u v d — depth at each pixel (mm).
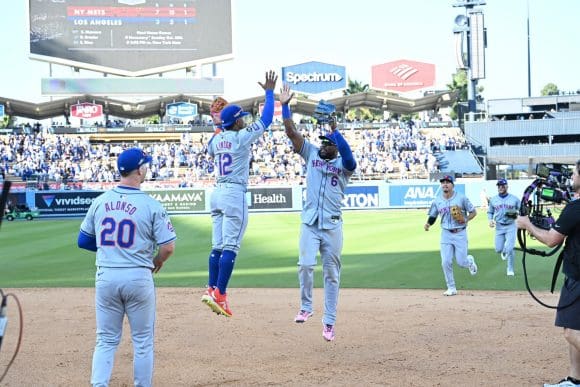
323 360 10969
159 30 62625
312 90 73500
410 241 30188
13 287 20594
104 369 8125
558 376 9820
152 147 66312
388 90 76125
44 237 35625
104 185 57094
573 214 8570
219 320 14438
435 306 15898
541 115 86125
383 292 18547
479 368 10320
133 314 8266
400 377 9938
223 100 11750
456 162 64375
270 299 17516
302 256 11375
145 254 8289
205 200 51625
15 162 61781
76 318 14992
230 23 63406
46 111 71188
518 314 14570
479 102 98000
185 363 10867
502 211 21094
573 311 8742
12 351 11742
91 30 61875
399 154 65688
